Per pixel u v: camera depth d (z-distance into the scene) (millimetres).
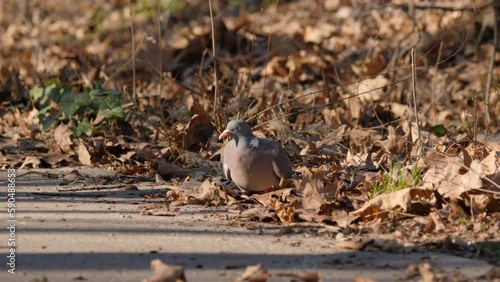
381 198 8875
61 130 12422
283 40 19953
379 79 15812
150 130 13547
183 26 23141
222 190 9875
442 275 7008
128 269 7227
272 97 14445
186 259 7504
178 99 15922
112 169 11547
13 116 15055
